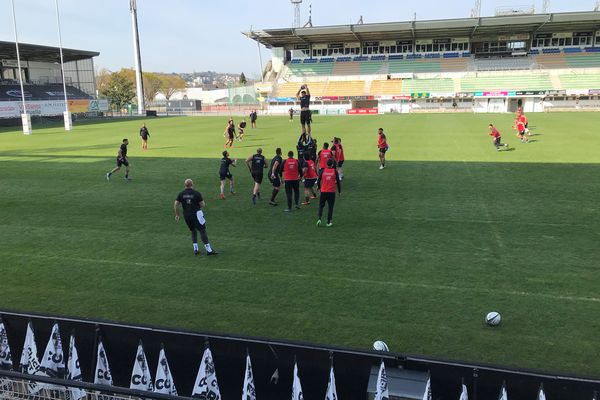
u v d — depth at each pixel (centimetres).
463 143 2623
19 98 5453
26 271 902
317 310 716
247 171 1920
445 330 649
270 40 7606
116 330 548
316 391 506
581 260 891
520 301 729
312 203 1390
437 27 6338
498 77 6712
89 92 7344
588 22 6038
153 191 1580
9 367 577
